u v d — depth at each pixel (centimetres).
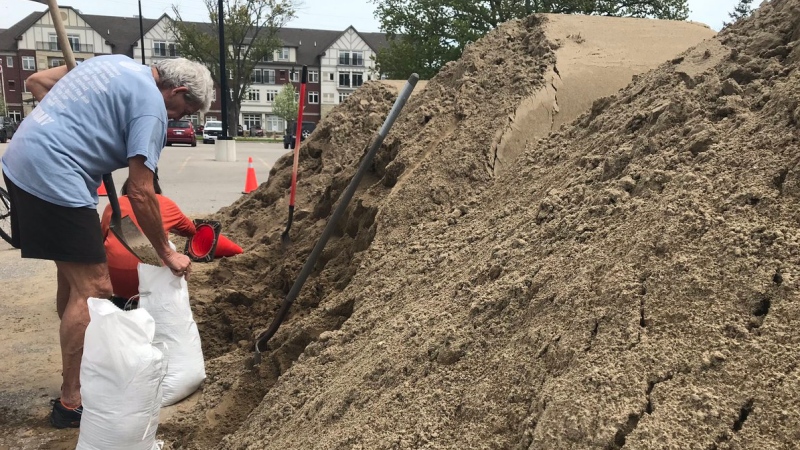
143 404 247
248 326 402
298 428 237
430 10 2414
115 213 341
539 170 326
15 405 332
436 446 175
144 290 327
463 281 246
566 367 170
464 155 391
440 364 206
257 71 6975
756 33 284
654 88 304
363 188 450
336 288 359
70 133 271
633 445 140
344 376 246
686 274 170
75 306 295
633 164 237
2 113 5866
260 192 683
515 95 430
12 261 625
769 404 138
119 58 289
